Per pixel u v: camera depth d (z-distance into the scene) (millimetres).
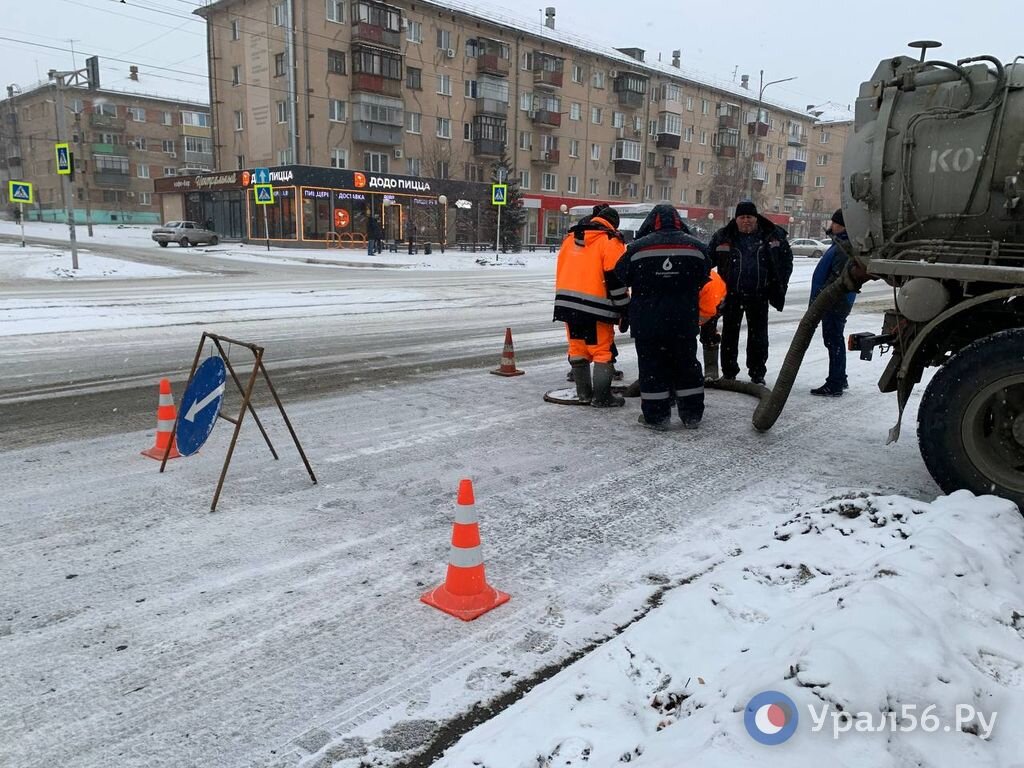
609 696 2385
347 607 3035
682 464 4969
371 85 41719
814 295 6859
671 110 59875
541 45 50781
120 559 3406
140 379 7316
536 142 51781
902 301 4082
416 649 2744
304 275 23672
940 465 3852
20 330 10305
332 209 40156
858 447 5422
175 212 49781
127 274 22359
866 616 2330
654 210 5641
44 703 2396
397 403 6609
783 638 2426
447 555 3527
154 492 4262
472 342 10352
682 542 3688
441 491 4375
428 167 45062
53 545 3533
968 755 1886
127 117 71062
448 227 44250
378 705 2424
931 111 4051
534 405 6645
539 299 17406
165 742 2232
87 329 10570
